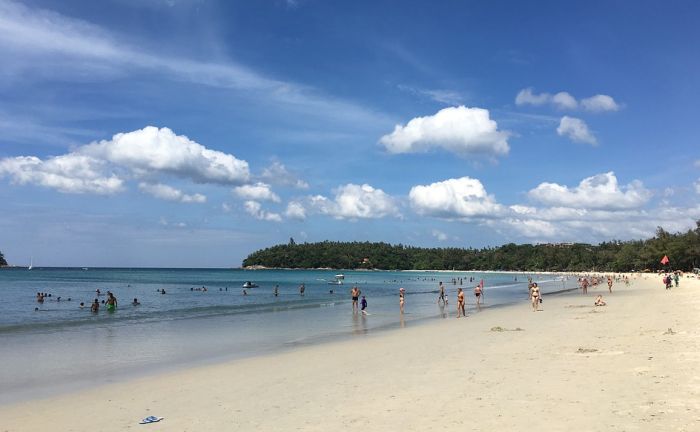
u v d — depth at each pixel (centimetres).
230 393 1276
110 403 1223
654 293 5594
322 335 2614
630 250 17288
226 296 6838
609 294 5953
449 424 880
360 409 1028
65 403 1242
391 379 1329
